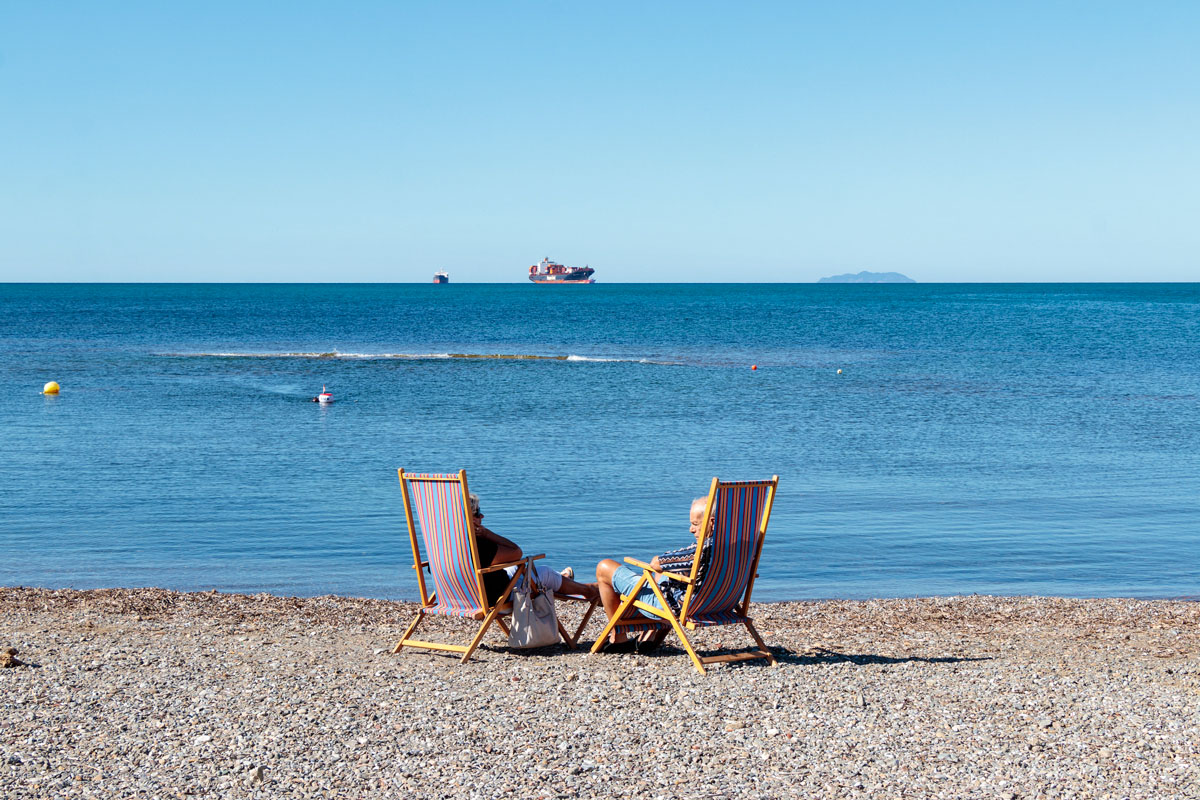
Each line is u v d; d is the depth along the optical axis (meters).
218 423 21.95
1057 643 7.32
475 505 6.53
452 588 6.55
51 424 21.61
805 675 5.96
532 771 4.28
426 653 6.62
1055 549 11.46
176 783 4.12
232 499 13.80
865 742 4.66
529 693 5.51
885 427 21.59
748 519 6.14
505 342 54.19
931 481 15.43
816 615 8.48
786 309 102.50
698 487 14.82
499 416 23.33
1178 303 117.69
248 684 5.68
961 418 23.16
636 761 4.41
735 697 5.41
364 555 10.96
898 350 47.56
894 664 6.36
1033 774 4.27
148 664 6.16
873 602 9.05
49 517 12.66
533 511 13.18
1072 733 4.81
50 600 8.57
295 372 35.47
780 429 21.22
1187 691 5.72
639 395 28.08
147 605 8.45
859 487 14.94
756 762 4.40
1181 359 41.50
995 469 16.47
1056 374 34.84
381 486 14.80
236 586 9.76
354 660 6.39
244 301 127.31
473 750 4.54
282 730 4.80
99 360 40.03
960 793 4.06
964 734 4.78
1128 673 6.23
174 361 40.00
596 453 17.97
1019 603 9.00
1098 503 13.87
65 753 4.46
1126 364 39.06
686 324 73.12
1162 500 14.05
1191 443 19.34
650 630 6.65
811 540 11.82
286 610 8.37
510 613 6.64
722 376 34.12
